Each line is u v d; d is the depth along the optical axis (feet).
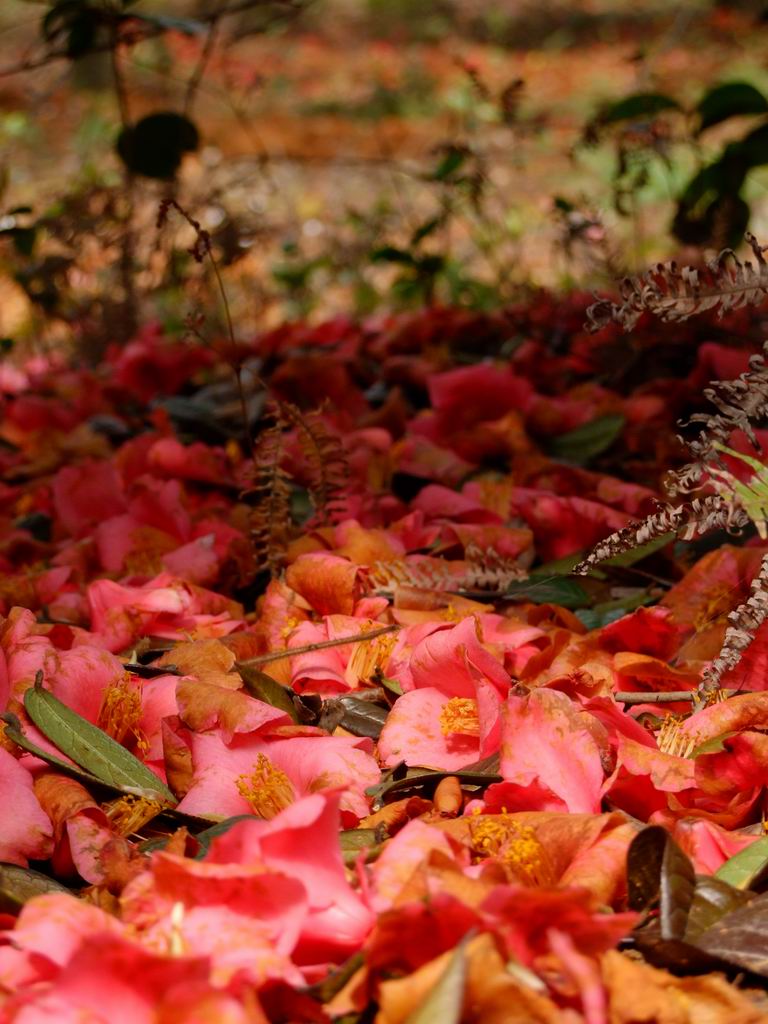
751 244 4.37
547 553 5.57
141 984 3.59
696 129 8.01
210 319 10.67
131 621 4.89
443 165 9.68
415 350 9.16
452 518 5.77
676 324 7.38
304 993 3.75
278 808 4.34
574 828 4.02
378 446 6.38
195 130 8.74
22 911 3.79
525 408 6.66
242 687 4.62
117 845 4.11
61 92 28.96
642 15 39.50
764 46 33.06
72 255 9.37
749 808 4.23
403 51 38.99
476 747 4.44
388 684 4.66
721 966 3.84
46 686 4.45
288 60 37.86
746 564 4.83
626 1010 3.67
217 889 3.80
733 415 4.33
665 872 3.90
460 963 3.59
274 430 5.44
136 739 4.53
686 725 4.34
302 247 14.85
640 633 4.80
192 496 6.23
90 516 6.13
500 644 4.69
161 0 34.09
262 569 5.53
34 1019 3.58
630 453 6.66
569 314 8.77
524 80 9.68
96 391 8.52
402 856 3.91
